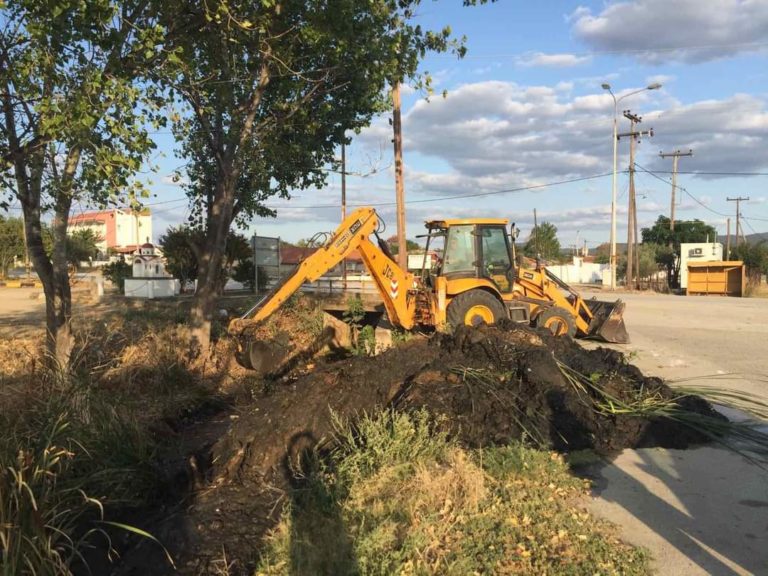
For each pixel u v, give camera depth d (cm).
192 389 902
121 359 916
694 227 6844
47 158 625
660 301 2872
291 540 402
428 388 635
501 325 852
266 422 571
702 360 1143
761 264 4997
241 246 2286
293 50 928
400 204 1772
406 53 868
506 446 555
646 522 436
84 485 460
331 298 1461
